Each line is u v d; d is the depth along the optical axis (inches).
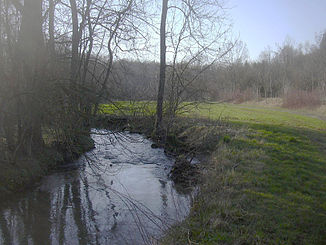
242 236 198.2
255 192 276.2
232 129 575.5
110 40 402.0
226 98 956.0
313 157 403.5
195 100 573.9
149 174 417.1
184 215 269.4
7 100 299.6
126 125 384.2
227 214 226.1
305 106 1192.8
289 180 308.0
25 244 228.2
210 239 196.5
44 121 322.3
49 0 356.5
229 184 298.5
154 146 553.3
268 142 492.7
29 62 309.3
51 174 394.3
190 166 399.5
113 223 263.7
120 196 328.5
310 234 202.4
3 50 309.3
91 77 374.6
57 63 331.3
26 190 335.0
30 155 377.7
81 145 440.5
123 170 432.8
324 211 238.1
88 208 295.7
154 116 543.5
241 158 390.6
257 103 1483.8
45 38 352.8
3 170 331.0
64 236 241.0
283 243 189.6
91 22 366.3
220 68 634.2
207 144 478.6
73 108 305.7
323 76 1486.2
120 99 374.0
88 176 394.6
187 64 570.3
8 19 319.0
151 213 279.9
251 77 1745.8
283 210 238.2
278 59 2207.2
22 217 273.0
